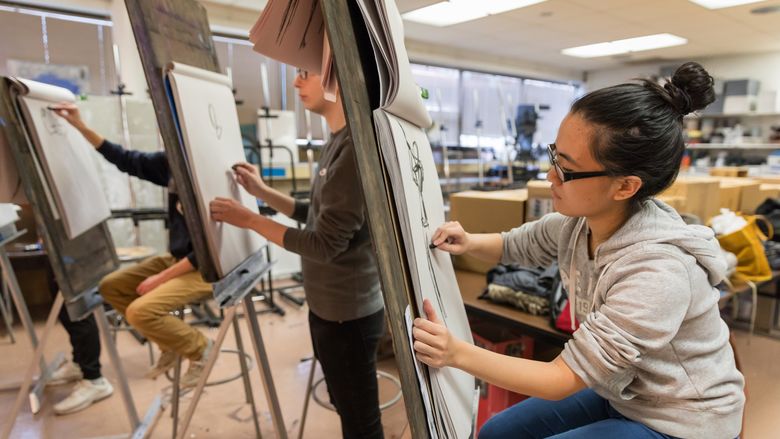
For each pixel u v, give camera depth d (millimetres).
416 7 4730
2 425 2119
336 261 1271
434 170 1083
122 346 3059
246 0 4602
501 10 4969
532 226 1133
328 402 2115
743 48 6750
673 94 748
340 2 626
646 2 4637
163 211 3264
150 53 1006
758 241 2697
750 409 2244
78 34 4289
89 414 2217
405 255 669
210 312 3578
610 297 767
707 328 816
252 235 1482
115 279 1938
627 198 783
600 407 1061
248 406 2297
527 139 6688
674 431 819
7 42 3959
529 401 1123
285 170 4625
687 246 777
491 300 1870
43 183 1435
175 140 1058
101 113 3818
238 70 5211
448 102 7574
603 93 743
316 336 1354
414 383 586
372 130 643
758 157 7027
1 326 3361
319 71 1150
